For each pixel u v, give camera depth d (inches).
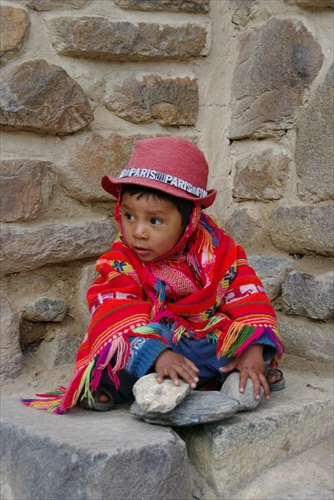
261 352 74.7
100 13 92.0
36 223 89.4
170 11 97.4
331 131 89.9
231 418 70.8
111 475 58.6
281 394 80.3
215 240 77.9
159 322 75.0
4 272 87.9
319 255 94.6
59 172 91.3
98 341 70.2
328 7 91.7
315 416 76.4
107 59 94.1
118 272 74.9
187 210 73.0
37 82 86.8
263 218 101.1
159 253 72.8
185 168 72.7
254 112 100.4
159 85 97.7
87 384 70.0
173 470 62.5
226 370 73.9
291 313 96.5
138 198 70.6
